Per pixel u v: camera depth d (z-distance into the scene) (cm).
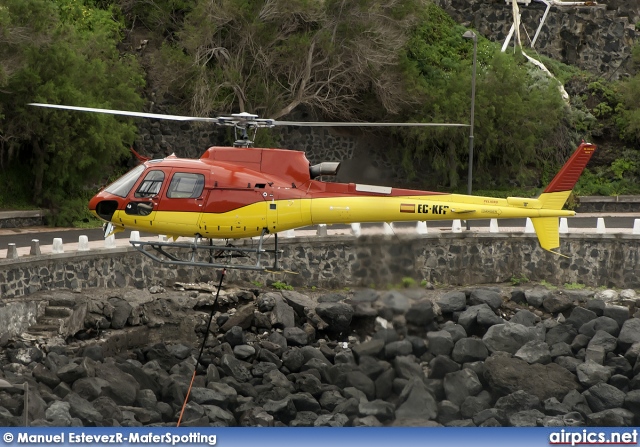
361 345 7712
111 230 6031
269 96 10806
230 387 6975
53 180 9881
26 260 7350
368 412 6925
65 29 9694
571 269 9344
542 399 7150
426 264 9138
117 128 9975
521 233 9325
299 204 5891
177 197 5856
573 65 13375
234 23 10700
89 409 6247
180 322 7956
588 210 11619
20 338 7069
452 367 7531
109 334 7525
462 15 13350
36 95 9400
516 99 11569
